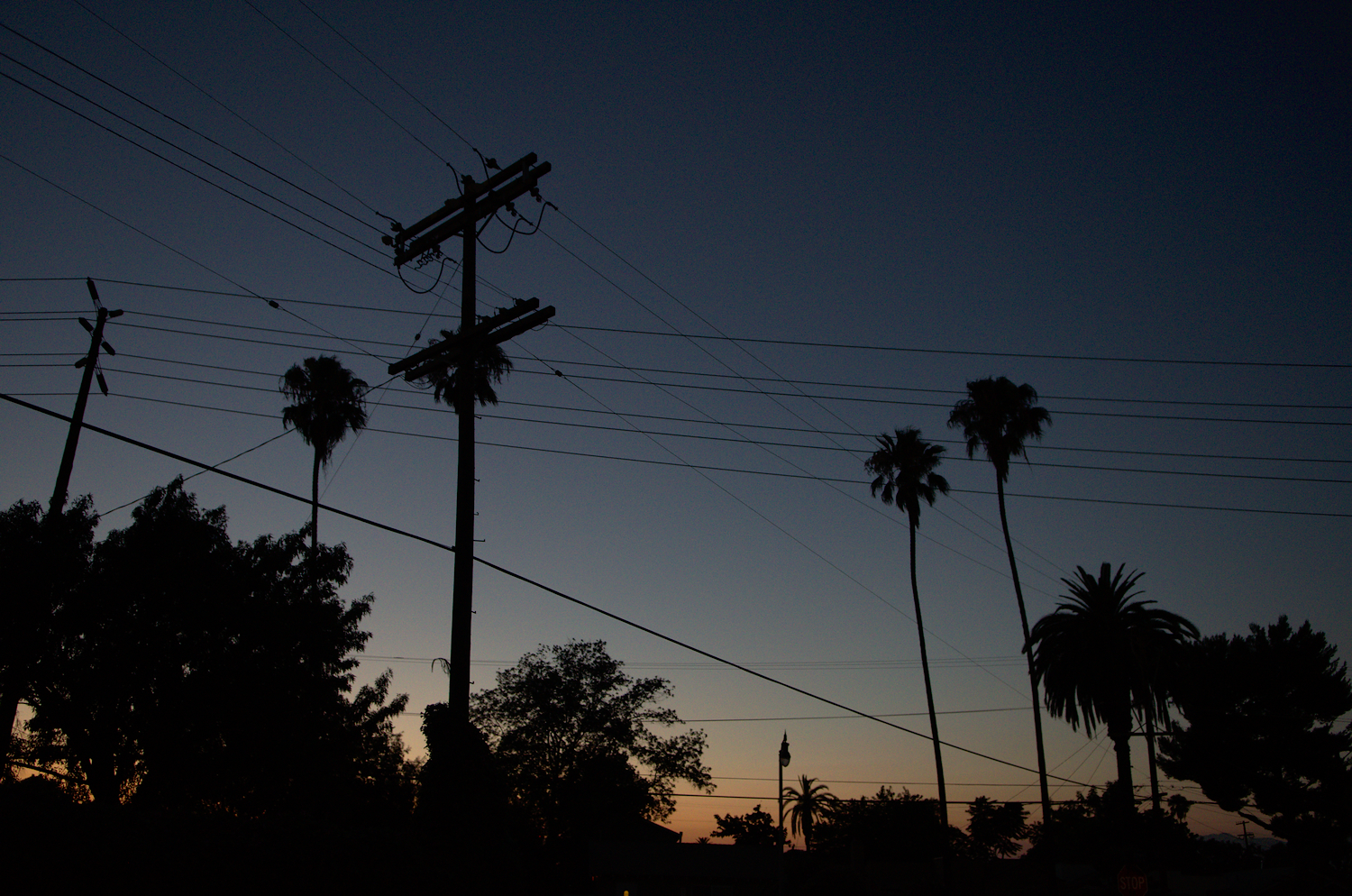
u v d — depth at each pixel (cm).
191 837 1225
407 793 2853
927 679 4528
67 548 2245
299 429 4141
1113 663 4369
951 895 4100
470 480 1925
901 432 4809
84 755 2303
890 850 8825
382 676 2897
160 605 2383
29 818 1041
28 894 991
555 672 6244
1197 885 5797
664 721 6319
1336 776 5984
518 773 5925
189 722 2334
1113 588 4538
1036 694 4444
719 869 5959
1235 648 6300
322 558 2808
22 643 2147
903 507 4784
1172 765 6481
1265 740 6075
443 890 1586
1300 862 6156
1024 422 4650
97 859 1084
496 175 2041
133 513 2494
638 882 5925
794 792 9375
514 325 1930
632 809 6125
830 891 5962
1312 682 6038
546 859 6028
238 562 2602
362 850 1460
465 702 1820
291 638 2539
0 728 2081
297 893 1302
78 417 2192
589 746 6116
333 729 2647
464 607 1852
